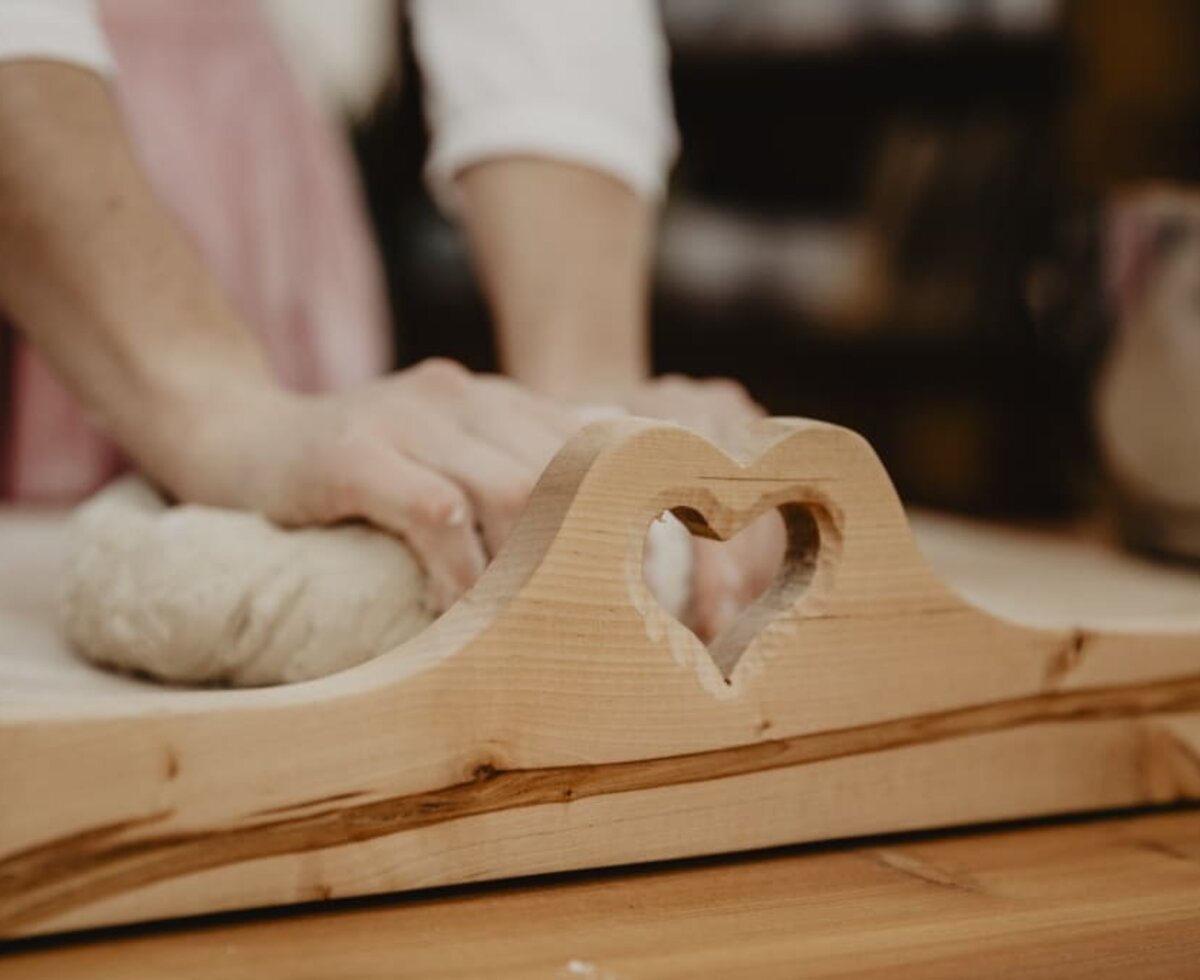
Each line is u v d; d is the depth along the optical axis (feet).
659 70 3.14
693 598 1.90
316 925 1.31
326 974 1.20
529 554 1.44
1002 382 5.03
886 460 5.24
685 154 5.30
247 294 3.37
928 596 1.67
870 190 5.14
